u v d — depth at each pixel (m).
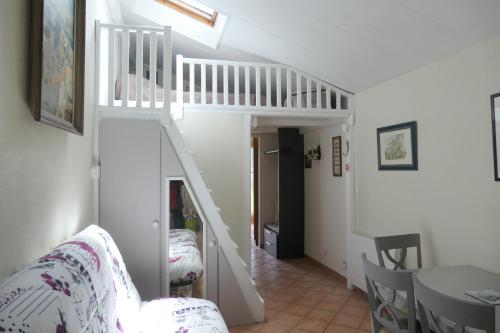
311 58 3.60
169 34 2.76
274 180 6.33
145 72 5.92
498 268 2.22
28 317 0.96
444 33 2.42
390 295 1.81
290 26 3.10
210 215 2.80
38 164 1.53
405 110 3.15
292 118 4.43
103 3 3.22
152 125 2.71
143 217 2.66
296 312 3.28
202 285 2.81
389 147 3.36
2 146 1.20
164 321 1.91
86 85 2.40
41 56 1.42
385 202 3.46
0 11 1.19
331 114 4.09
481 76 2.36
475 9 2.10
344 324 3.02
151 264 2.66
